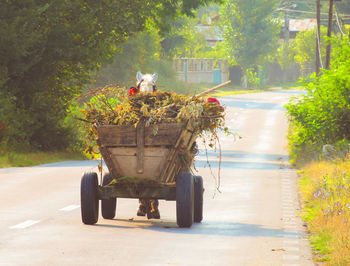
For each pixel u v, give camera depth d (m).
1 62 95.38
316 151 86.19
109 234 33.84
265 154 101.44
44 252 28.95
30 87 102.88
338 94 92.75
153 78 37.91
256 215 42.28
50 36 98.56
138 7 105.81
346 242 29.59
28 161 82.50
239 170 75.06
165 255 28.78
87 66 107.62
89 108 37.09
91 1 103.00
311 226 36.97
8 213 40.81
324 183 50.69
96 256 28.27
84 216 36.53
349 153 73.31
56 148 105.19
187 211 35.47
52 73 103.75
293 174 70.94
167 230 35.50
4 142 91.94
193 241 32.31
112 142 35.97
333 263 26.98
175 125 35.19
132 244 31.19
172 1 125.25
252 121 166.88
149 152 35.62
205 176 68.25
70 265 26.45
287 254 29.45
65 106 107.00
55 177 63.25
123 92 36.62
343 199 41.94
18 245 30.53
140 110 35.44
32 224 36.75
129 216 41.00
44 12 97.75
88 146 37.94
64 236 33.09
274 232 35.56
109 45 106.19
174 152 35.53
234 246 31.19
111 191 36.44
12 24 92.38
